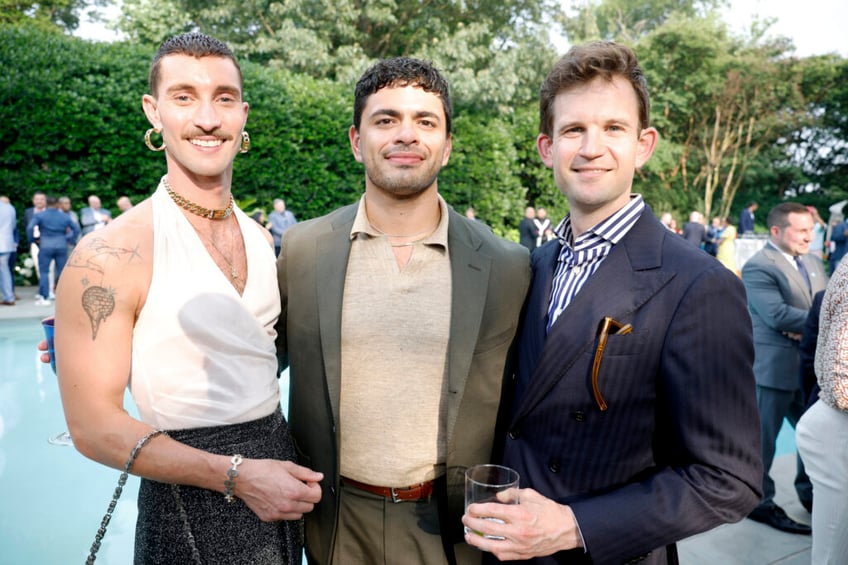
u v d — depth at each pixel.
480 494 1.38
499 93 17.20
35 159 10.68
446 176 15.02
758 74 26.34
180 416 1.47
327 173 13.07
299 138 12.66
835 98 27.56
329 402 1.79
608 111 1.46
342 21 18.67
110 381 1.38
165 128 1.54
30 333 7.93
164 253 1.49
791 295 3.46
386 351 1.81
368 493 1.84
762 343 3.55
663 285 1.41
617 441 1.44
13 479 4.10
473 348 1.77
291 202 12.74
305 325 1.83
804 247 3.47
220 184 1.63
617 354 1.42
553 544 1.30
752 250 13.29
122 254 1.42
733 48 28.20
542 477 1.52
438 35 20.73
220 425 1.50
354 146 1.96
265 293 1.69
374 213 1.88
